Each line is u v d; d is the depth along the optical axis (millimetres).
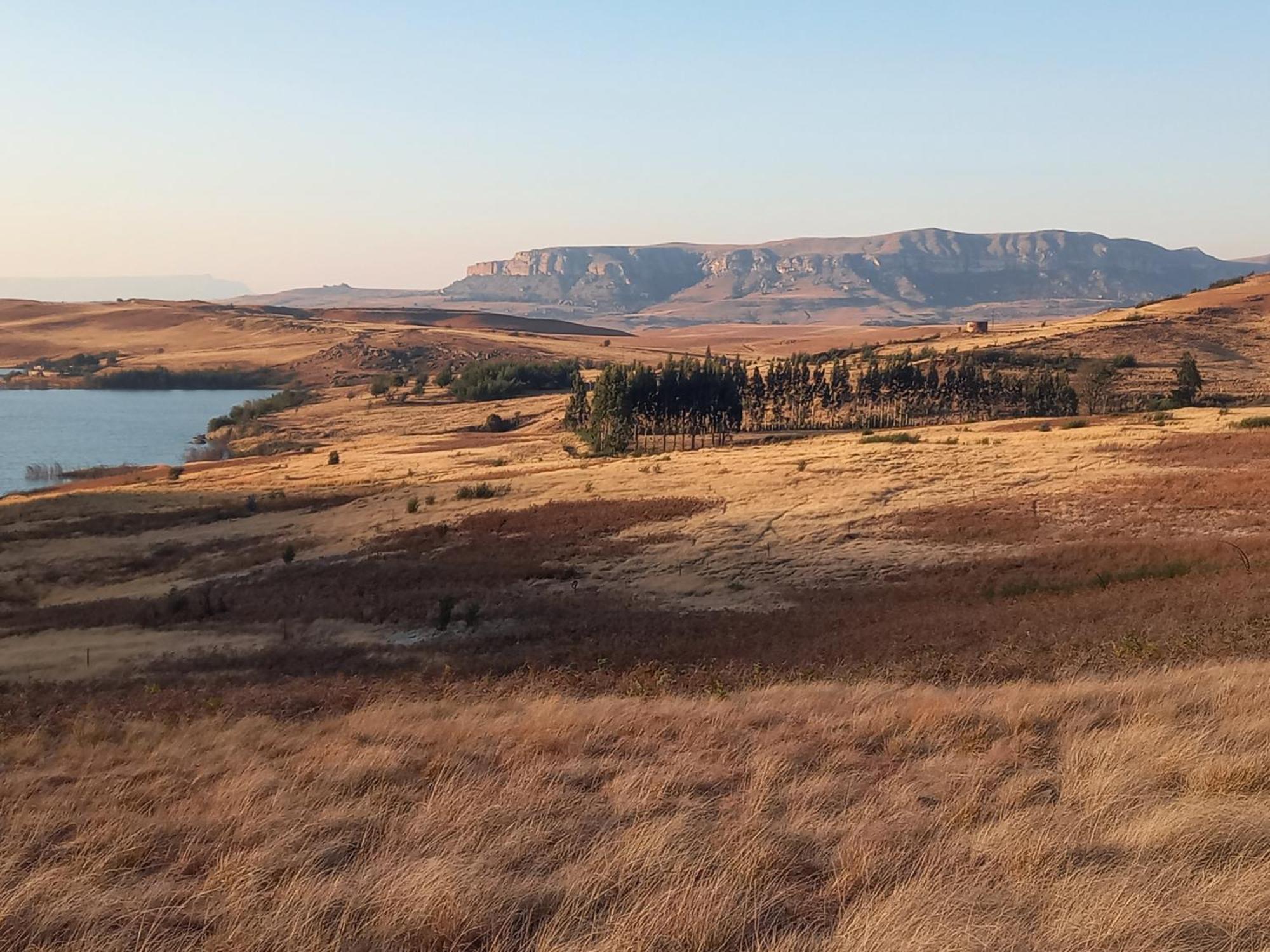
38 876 9625
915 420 151750
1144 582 34375
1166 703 13680
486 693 22297
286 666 33219
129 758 16359
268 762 14625
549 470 92750
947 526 52875
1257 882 8000
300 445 175375
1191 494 53312
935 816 10273
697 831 10133
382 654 34969
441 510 74062
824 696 17516
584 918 8359
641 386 136750
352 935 8328
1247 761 10680
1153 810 9797
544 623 40188
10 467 154125
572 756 13547
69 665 37906
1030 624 27266
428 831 10633
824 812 10734
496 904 8664
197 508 90062
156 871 10328
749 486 69688
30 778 14797
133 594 59375
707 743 13734
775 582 46406
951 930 7457
